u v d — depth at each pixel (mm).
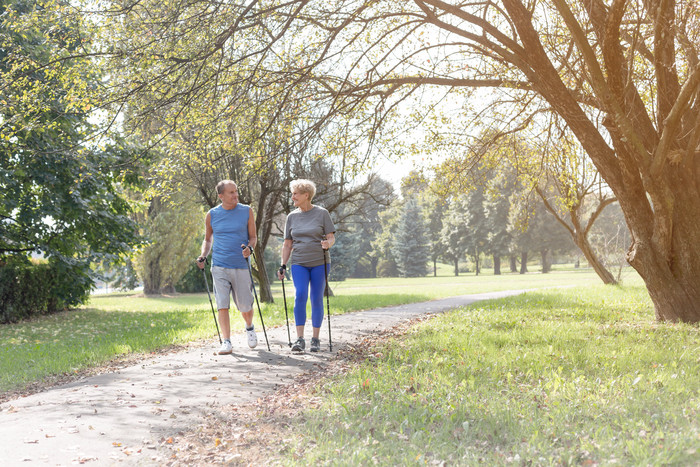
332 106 9898
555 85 8484
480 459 3029
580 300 14789
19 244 16891
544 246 61438
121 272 46531
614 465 2789
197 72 9367
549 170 15211
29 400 4980
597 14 8500
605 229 46875
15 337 11320
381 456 3123
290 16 9031
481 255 76250
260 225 18109
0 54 13750
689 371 5129
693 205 8719
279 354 6820
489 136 13742
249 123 10180
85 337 10602
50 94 11797
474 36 8875
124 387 5242
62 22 10414
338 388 4730
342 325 10391
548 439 3301
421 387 4711
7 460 3295
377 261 85750
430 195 15047
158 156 15828
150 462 3275
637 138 8016
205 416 4223
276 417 4066
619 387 4531
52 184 15477
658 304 9094
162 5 9094
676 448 2912
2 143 14109
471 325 9383
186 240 38219
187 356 6906
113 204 18844
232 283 6965
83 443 3617
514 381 5004
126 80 9539
